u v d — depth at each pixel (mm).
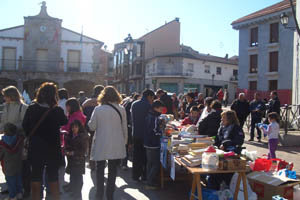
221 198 4137
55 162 4109
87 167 6875
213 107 5711
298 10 14266
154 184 5332
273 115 7219
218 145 5105
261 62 29625
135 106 5766
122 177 6117
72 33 31391
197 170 3828
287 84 27156
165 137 5277
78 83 32125
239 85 32125
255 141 10453
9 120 4668
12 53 30344
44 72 29609
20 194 4672
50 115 4059
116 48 49562
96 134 4562
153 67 43594
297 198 4250
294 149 9094
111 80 53406
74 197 4742
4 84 29984
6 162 4492
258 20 29438
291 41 26750
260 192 4320
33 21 30531
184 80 41562
